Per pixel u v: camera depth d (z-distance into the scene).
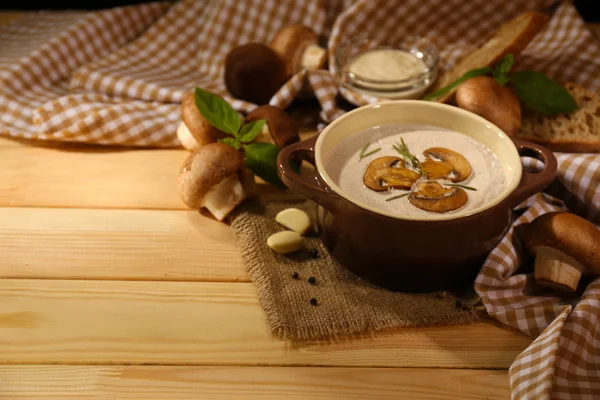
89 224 0.69
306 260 0.67
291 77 0.82
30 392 0.58
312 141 0.64
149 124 0.77
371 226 0.60
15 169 0.74
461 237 0.60
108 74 0.82
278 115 0.73
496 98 0.71
